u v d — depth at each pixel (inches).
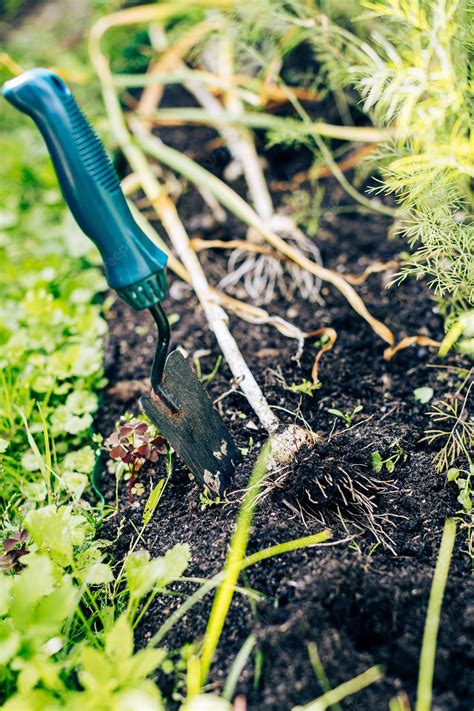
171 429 22.0
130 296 20.3
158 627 20.9
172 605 21.0
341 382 26.2
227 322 28.5
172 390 22.0
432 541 21.7
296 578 20.4
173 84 39.1
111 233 19.7
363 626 19.8
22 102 18.7
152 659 18.9
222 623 19.7
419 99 26.5
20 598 19.7
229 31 32.4
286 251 27.5
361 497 22.4
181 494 23.7
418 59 22.4
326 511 22.2
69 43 41.5
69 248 32.3
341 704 18.6
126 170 35.5
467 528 22.0
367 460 23.3
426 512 22.3
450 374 25.9
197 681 18.9
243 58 34.2
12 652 19.0
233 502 22.5
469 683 18.8
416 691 18.8
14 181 35.5
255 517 21.8
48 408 27.1
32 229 33.9
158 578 20.6
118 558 22.8
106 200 19.4
